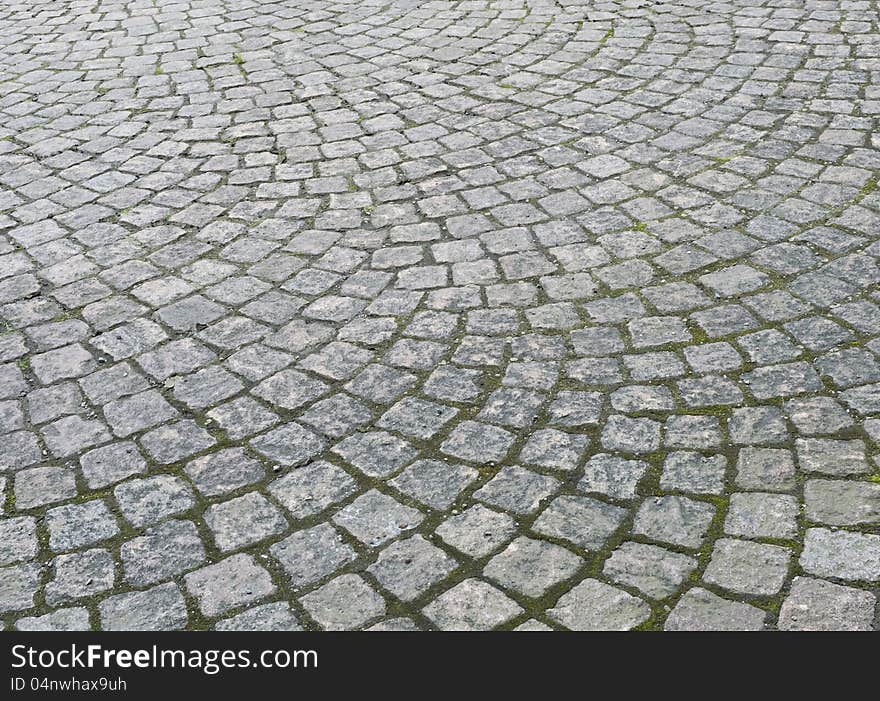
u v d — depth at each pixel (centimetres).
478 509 291
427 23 726
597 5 730
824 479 291
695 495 289
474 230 445
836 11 673
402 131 551
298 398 345
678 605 256
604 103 563
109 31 768
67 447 329
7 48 746
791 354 346
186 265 435
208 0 829
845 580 259
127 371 366
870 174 460
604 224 440
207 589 272
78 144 567
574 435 317
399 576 271
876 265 391
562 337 366
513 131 539
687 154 495
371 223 459
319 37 716
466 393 340
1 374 370
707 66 602
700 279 394
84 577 279
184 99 622
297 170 516
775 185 458
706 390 332
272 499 301
